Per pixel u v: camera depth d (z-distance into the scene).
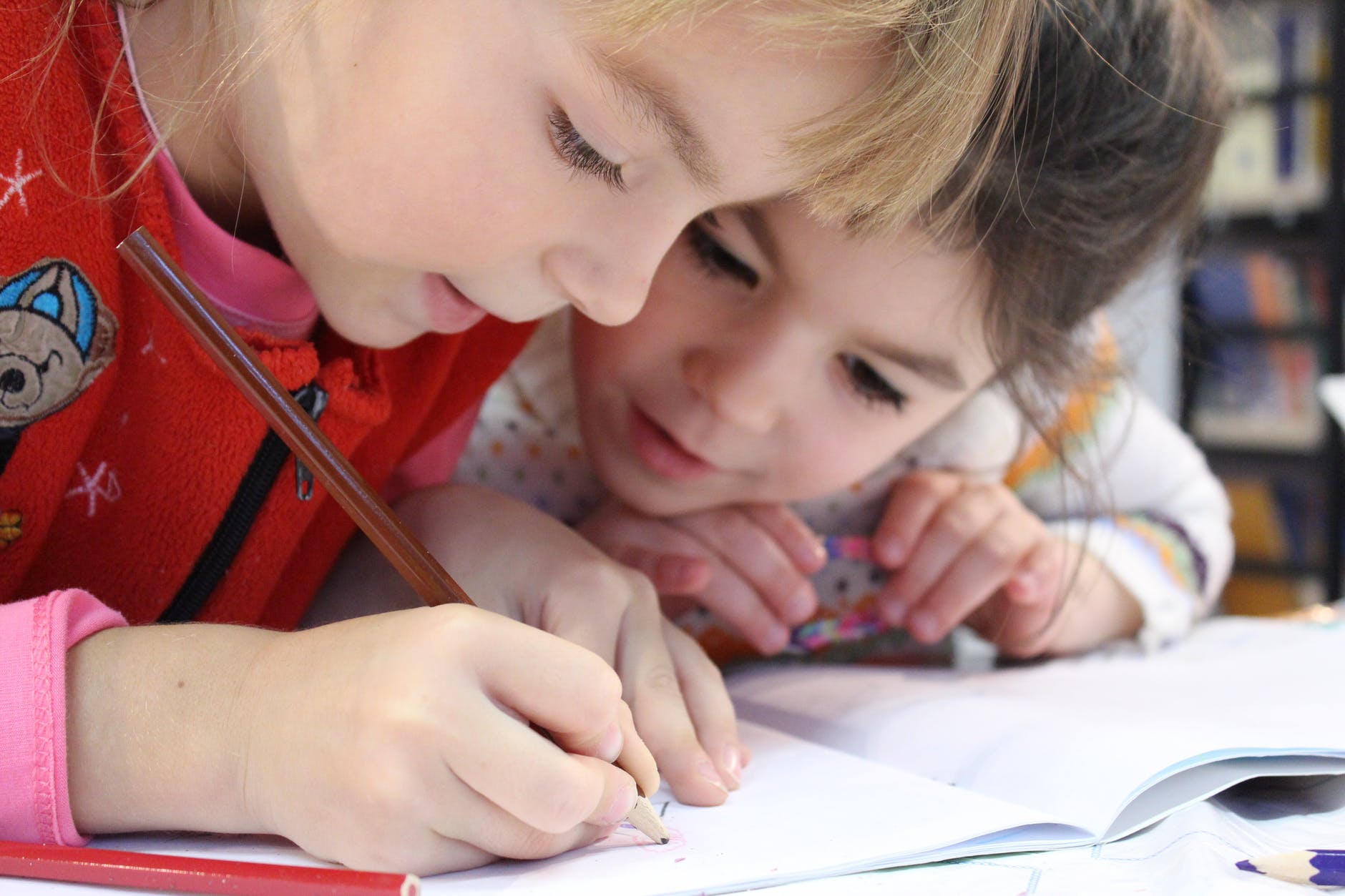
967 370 0.76
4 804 0.45
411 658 0.44
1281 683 0.76
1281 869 0.44
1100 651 0.94
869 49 0.50
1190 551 1.03
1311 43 1.86
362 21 0.52
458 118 0.51
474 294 0.58
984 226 0.67
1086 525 0.94
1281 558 1.94
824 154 0.52
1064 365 0.82
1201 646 0.94
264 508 0.67
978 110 0.55
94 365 0.59
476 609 0.47
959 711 0.68
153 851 0.46
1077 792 0.54
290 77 0.54
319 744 0.44
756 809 0.53
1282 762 0.57
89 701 0.47
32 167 0.55
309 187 0.55
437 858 0.44
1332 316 1.86
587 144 0.52
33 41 0.55
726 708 0.62
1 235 0.54
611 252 0.55
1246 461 1.96
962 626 1.01
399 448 0.78
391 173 0.53
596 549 0.67
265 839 0.47
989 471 1.00
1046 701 0.71
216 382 0.62
